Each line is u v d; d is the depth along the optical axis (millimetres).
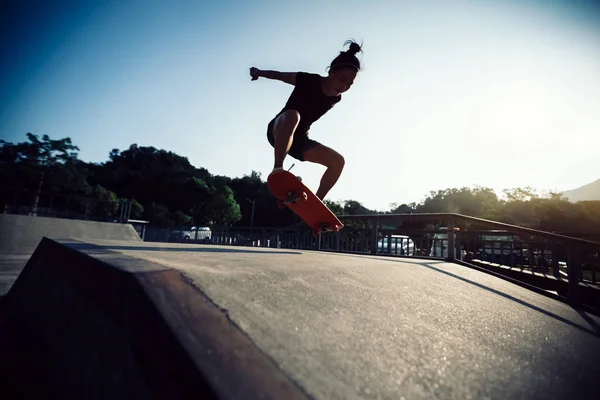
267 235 8469
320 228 3203
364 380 758
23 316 1505
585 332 2111
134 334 758
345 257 2875
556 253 5711
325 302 1206
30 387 1036
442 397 785
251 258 1835
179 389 606
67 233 7605
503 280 3752
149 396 646
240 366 654
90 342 920
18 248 6305
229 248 2721
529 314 2102
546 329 1792
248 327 826
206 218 53281
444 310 1542
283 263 1758
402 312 1339
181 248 2143
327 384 693
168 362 656
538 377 1067
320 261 2143
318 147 3010
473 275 3322
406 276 2186
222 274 1180
